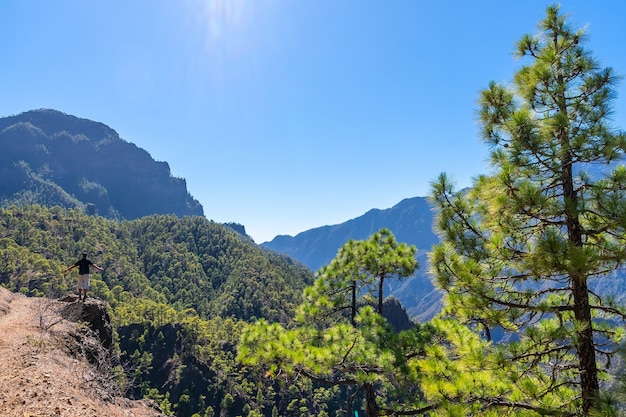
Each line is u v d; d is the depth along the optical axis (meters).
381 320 11.27
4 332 11.66
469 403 7.21
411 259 12.59
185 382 102.12
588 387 6.59
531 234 7.37
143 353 106.19
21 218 189.00
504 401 7.11
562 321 7.43
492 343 7.93
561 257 6.18
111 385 11.04
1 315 14.25
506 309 7.57
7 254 142.25
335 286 13.36
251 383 111.06
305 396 110.44
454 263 7.63
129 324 116.56
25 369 8.37
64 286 135.12
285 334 10.30
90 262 17.58
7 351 9.69
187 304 181.50
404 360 9.71
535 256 6.51
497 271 7.37
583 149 6.64
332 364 9.56
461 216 7.73
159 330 115.25
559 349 6.84
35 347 10.50
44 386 7.53
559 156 6.71
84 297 17.25
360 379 9.42
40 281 135.25
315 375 10.38
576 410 6.75
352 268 13.38
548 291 7.21
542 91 7.30
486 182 7.42
